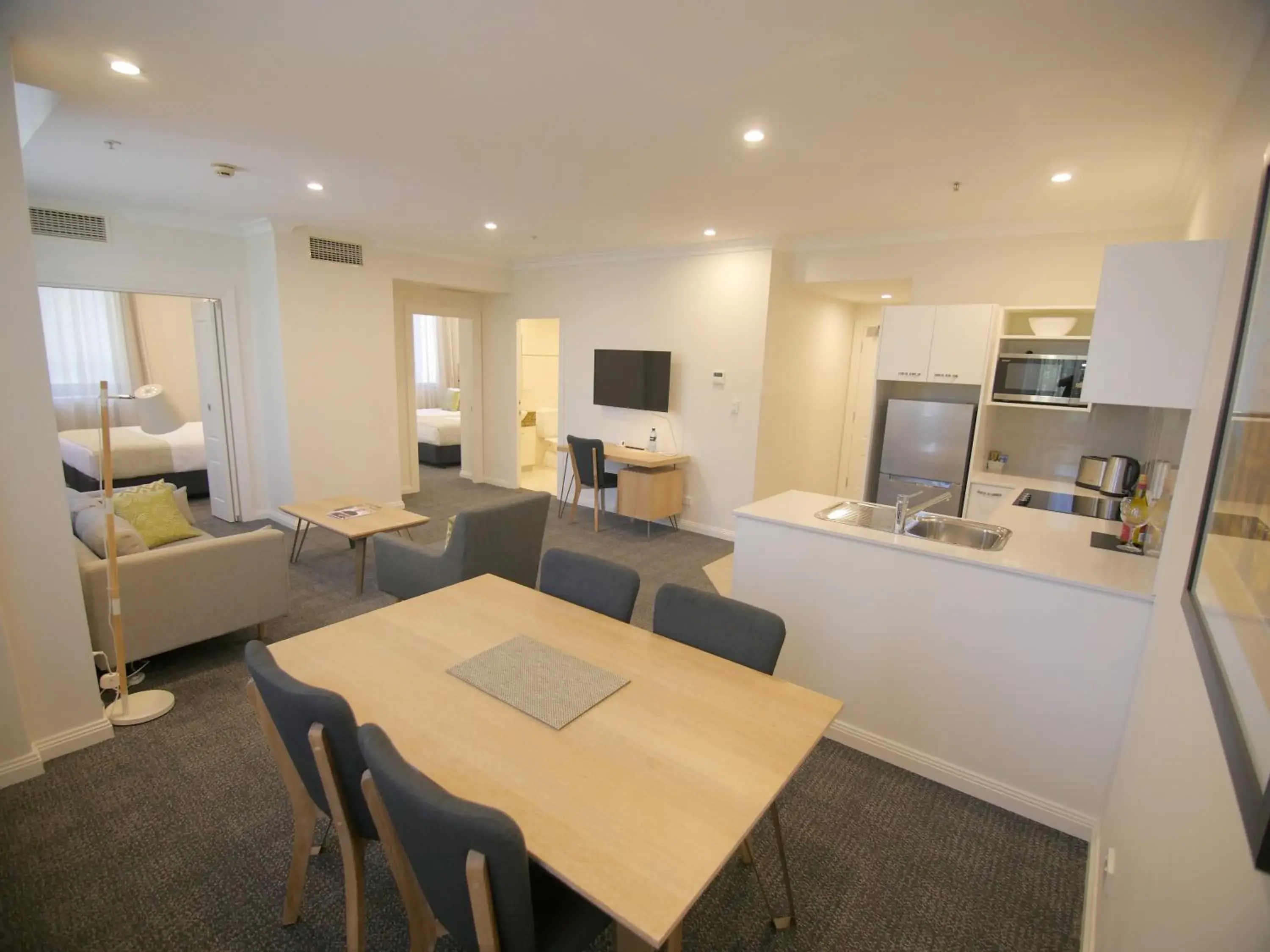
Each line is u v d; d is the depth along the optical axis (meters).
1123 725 2.09
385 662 1.83
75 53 2.17
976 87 2.26
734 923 1.83
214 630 3.20
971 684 2.37
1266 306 1.12
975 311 4.14
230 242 5.26
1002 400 4.17
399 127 2.84
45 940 1.72
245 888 1.90
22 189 2.14
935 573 2.41
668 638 2.04
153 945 1.72
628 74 2.26
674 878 1.11
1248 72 1.87
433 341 10.16
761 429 5.46
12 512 2.26
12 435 2.23
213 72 2.31
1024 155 2.91
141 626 2.93
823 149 2.96
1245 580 0.97
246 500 5.65
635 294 6.07
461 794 1.30
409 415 7.00
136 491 3.85
